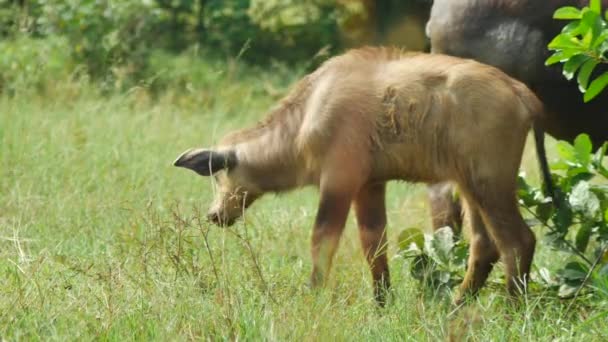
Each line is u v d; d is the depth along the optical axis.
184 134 39.47
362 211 23.02
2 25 53.53
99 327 18.36
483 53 24.17
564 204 22.34
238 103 50.56
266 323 18.48
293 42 62.28
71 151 33.53
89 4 52.19
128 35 53.12
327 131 22.20
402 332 19.31
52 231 25.88
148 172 32.75
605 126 23.69
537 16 23.47
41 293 19.42
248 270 21.66
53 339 17.78
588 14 20.19
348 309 19.95
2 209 27.78
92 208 28.02
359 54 22.72
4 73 47.38
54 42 50.81
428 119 21.69
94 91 44.44
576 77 23.19
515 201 21.62
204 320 18.52
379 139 22.05
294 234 26.19
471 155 21.45
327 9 63.62
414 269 22.64
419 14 36.12
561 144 22.27
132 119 40.44
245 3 63.72
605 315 19.67
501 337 18.92
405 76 21.94
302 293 20.41
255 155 23.33
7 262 22.06
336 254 22.77
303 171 23.02
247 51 61.25
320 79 22.77
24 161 32.03
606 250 21.94
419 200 32.06
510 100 21.34
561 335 19.52
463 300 22.00
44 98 43.78
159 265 20.78
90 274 21.09
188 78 53.03
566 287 21.67
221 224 24.03
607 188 22.39
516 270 21.39
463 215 24.39
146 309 19.22
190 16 63.12
